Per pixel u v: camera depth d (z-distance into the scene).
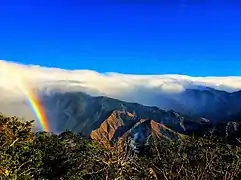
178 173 14.51
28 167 31.19
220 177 15.52
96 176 28.61
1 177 24.92
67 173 33.03
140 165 20.16
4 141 29.91
